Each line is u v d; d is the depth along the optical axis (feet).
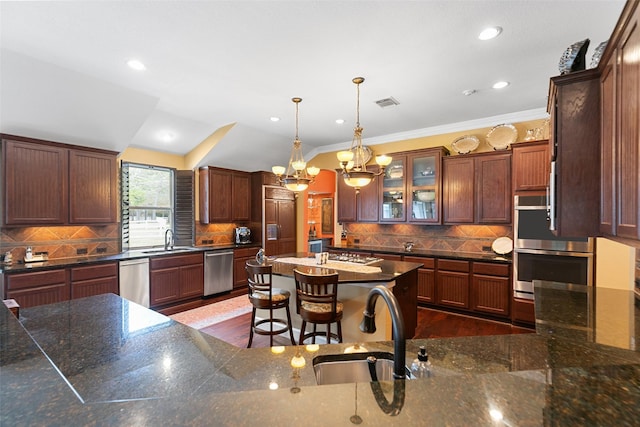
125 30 7.73
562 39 7.93
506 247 14.15
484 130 14.90
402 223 16.25
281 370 3.72
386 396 2.26
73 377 3.50
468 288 13.78
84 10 6.96
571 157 5.87
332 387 2.39
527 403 2.11
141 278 13.60
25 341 3.26
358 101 11.93
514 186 12.65
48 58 9.18
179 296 15.03
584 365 3.91
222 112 13.83
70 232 13.14
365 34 7.79
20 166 10.93
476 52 8.60
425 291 14.87
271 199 20.10
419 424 1.94
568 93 5.90
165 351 4.18
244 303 15.93
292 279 11.43
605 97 5.27
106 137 13.00
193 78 10.41
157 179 16.85
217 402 2.15
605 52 5.04
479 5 6.69
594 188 5.69
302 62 9.25
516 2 6.57
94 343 4.41
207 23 7.40
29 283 10.43
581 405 2.06
